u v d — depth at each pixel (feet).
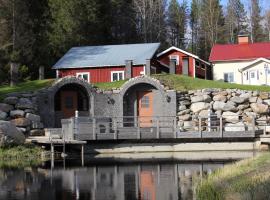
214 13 301.22
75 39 190.29
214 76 188.65
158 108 129.08
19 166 88.07
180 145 110.83
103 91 130.00
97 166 87.92
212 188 54.39
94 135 106.93
